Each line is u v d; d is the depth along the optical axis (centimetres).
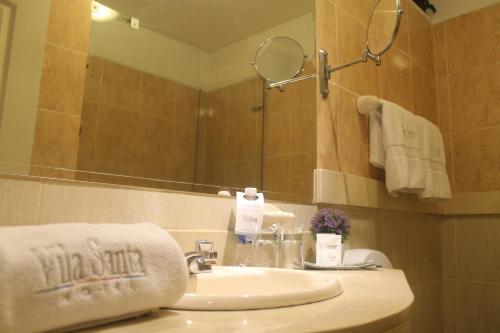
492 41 203
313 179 128
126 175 89
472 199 198
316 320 42
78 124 82
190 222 91
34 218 69
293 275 81
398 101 180
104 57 89
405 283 76
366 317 44
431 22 226
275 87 125
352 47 152
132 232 46
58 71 80
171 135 100
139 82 95
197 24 110
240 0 122
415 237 181
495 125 196
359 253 121
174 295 46
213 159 108
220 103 112
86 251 40
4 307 32
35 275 35
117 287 41
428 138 160
